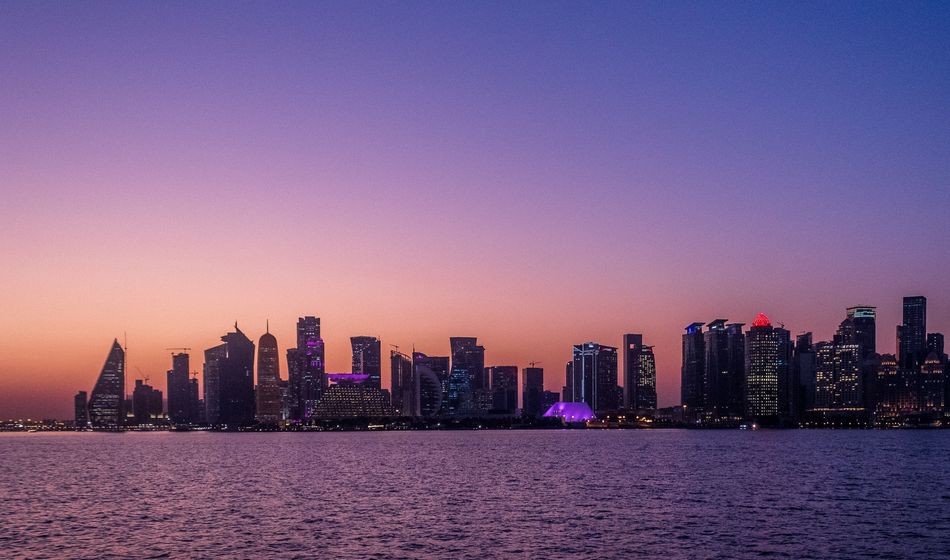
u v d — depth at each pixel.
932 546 98.00
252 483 192.25
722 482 186.88
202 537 105.50
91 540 103.50
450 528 112.69
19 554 94.06
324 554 93.56
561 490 168.62
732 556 91.81
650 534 106.56
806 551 94.81
